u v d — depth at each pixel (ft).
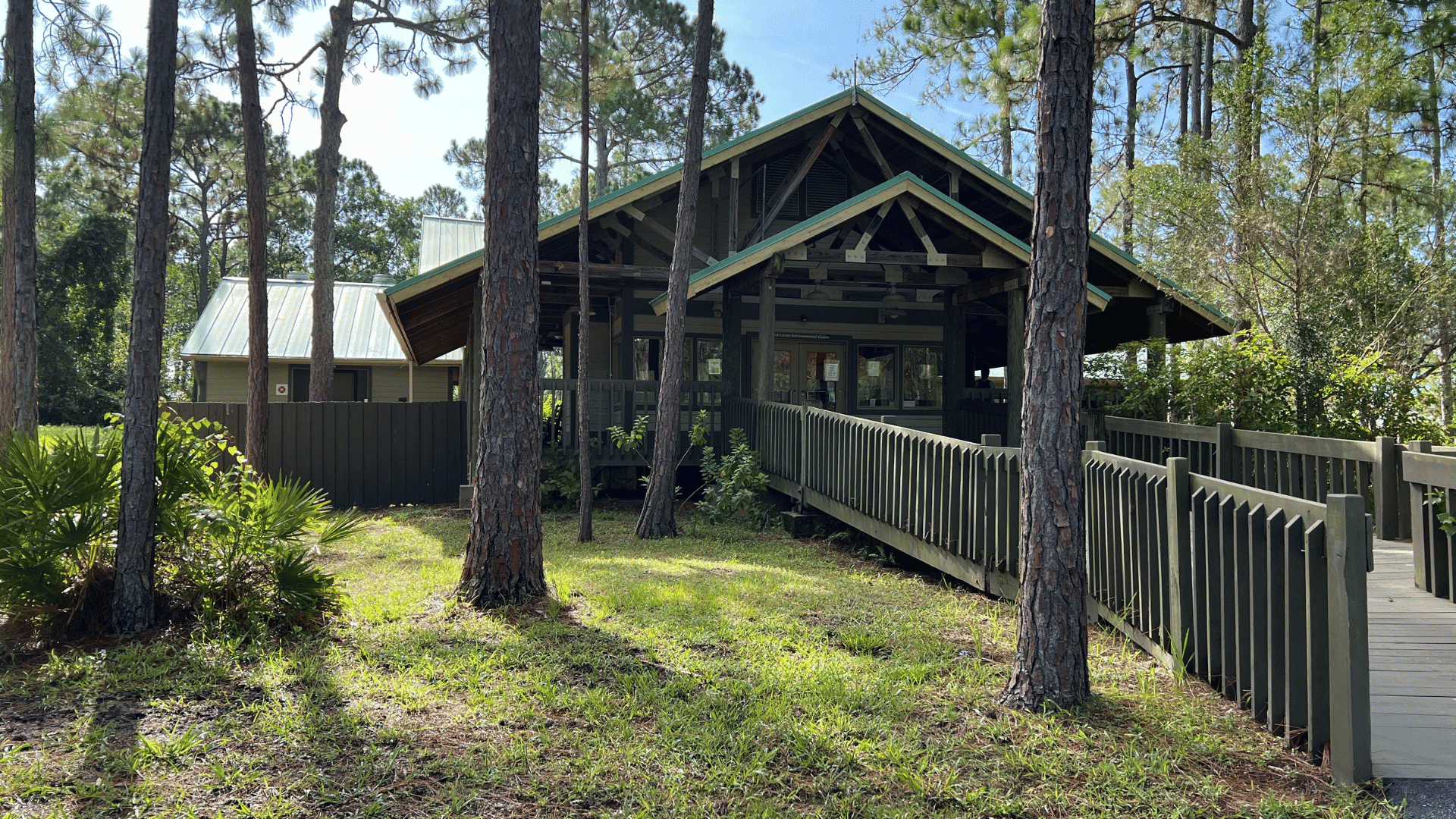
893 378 56.24
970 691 15.34
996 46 59.26
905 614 21.09
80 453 19.35
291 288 91.45
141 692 15.25
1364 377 36.76
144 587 18.66
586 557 29.86
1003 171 80.84
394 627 19.60
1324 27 53.42
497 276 22.20
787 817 11.01
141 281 18.83
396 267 178.70
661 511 34.99
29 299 35.70
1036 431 14.85
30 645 17.80
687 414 47.75
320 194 64.95
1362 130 48.42
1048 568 14.61
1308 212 45.37
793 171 49.85
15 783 11.55
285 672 16.25
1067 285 14.67
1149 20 59.47
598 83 69.10
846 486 31.86
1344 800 11.11
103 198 107.45
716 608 21.34
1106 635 19.19
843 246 43.45
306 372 82.69
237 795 11.50
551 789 11.75
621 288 52.54
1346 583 11.50
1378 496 26.55
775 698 14.85
